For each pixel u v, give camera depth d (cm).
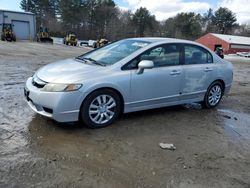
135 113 577
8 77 866
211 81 643
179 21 9500
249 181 359
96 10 8244
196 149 435
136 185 329
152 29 9069
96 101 472
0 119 486
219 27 10531
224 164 396
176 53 573
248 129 548
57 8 8031
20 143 402
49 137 430
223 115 626
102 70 480
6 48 2178
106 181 331
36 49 2427
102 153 395
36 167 345
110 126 494
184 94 593
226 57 4634
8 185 306
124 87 492
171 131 498
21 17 4262
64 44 4462
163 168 370
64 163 360
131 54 512
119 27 8588
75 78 450
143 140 449
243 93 925
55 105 434
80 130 466
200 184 342
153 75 527
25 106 566
